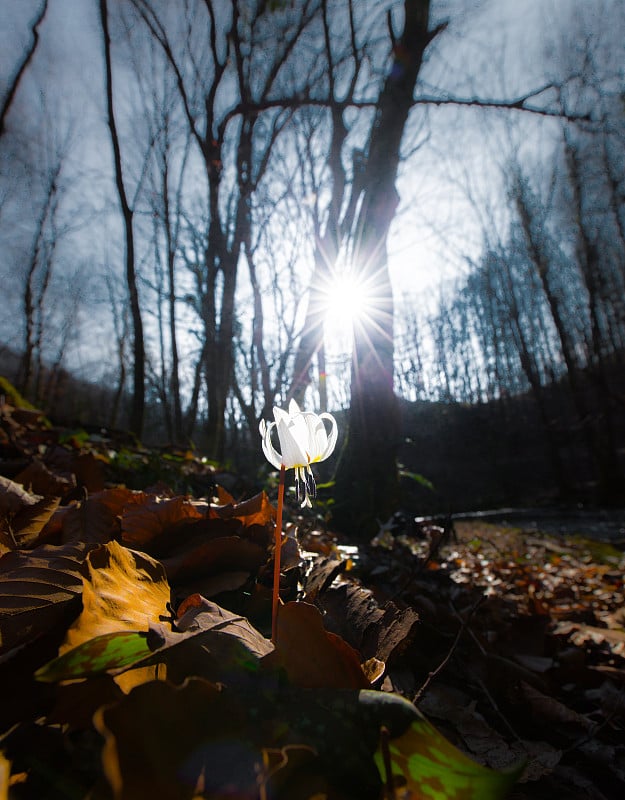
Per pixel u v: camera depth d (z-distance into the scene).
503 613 3.09
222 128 7.21
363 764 0.83
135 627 1.03
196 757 0.72
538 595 4.51
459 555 6.64
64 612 1.05
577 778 1.62
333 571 1.67
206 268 7.95
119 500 1.89
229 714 0.81
